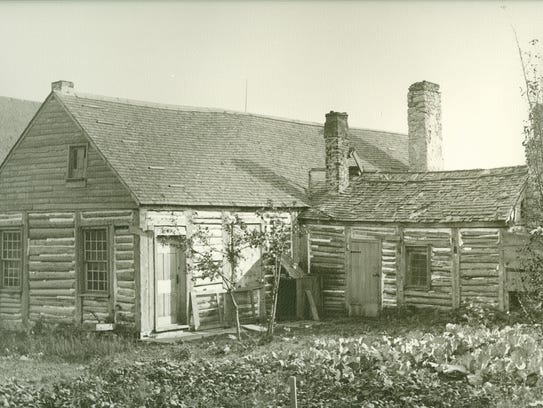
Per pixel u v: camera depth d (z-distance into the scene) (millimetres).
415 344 13359
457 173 23672
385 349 12789
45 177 22094
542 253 18109
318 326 20781
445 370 11742
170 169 21828
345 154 25141
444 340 13711
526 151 20109
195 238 20812
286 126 29688
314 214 24000
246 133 27109
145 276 19672
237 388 12109
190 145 24078
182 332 20359
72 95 22672
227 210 21922
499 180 22141
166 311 20344
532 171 20547
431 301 21609
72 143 21484
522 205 21094
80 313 20984
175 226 20484
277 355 13867
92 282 20984
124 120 23156
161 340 19078
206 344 17703
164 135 23672
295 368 12992
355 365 12312
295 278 22719
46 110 22312
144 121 23891
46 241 21906
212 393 11906
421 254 22062
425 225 21750
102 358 16078
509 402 10227
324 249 23812
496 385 11148
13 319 22562
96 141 20875
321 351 13359
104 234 20703
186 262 20609
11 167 23016
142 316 19500
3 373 14570
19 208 22641
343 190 24969
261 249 22922
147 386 12086
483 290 20578
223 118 27312
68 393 11617
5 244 23188
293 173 26125
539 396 10547
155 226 20000
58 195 21688
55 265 21641
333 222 23609
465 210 21297
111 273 20281
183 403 11297
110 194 20375
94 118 22031
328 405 10859
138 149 21906
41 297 21922
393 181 24609
